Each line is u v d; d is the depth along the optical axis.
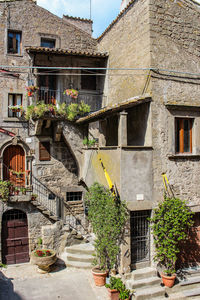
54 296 8.73
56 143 12.58
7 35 11.88
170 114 9.24
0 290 9.16
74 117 11.70
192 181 9.62
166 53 9.38
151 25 9.20
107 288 8.31
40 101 11.54
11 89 11.84
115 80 11.85
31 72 12.06
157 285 8.68
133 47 10.29
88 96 13.20
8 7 11.91
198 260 9.76
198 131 9.75
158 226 8.73
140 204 8.80
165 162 9.16
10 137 11.82
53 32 12.83
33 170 12.20
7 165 11.96
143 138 9.39
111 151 9.16
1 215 11.45
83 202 12.98
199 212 9.85
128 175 8.64
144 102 9.14
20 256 11.81
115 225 8.50
